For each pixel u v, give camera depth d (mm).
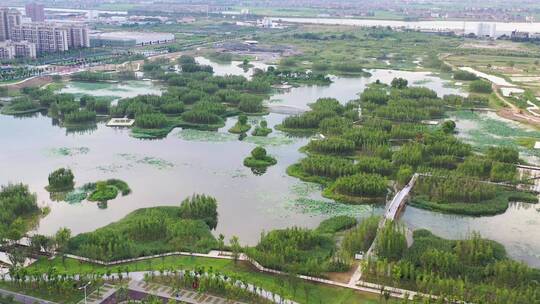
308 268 158875
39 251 172625
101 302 144625
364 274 158625
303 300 146375
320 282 155250
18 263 163875
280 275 159000
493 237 192500
